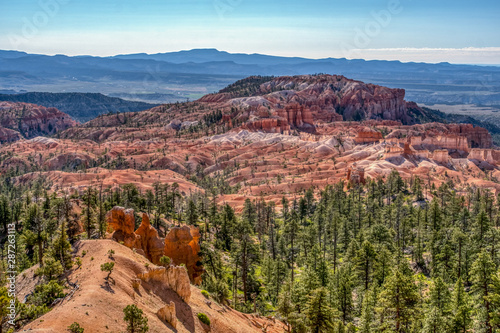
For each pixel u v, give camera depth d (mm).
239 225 105500
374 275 88188
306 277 76625
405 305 64812
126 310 46062
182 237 83188
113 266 56125
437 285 70375
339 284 81312
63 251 61000
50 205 105938
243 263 88250
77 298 48188
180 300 59750
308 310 67000
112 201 112750
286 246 114875
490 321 63156
